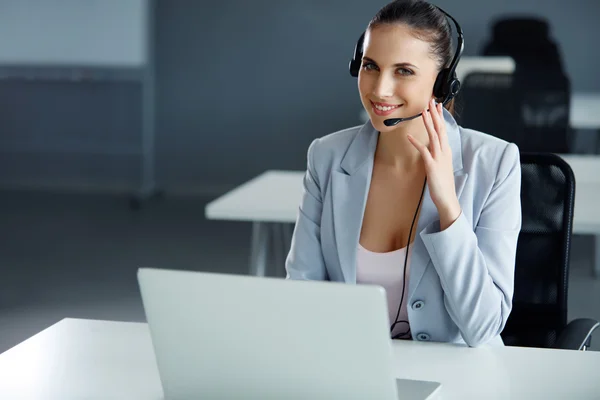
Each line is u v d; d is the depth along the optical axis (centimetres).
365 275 224
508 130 599
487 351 201
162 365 161
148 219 784
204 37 865
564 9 811
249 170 882
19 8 843
